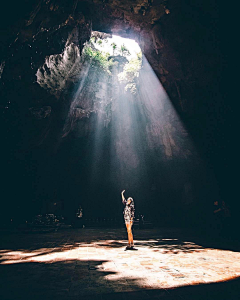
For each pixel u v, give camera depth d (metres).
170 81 19.33
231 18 12.25
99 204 32.66
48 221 16.62
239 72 14.12
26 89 16.66
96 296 3.23
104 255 6.51
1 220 21.34
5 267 5.05
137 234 13.49
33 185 26.92
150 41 17.89
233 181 19.34
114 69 25.84
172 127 22.88
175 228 18.59
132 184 31.61
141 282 3.86
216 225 17.83
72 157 30.55
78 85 22.16
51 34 14.60
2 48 11.81
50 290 3.50
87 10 16.31
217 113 17.42
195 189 26.05
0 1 9.45
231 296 3.18
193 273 4.43
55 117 21.48
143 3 14.46
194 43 15.10
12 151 20.53
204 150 21.36
